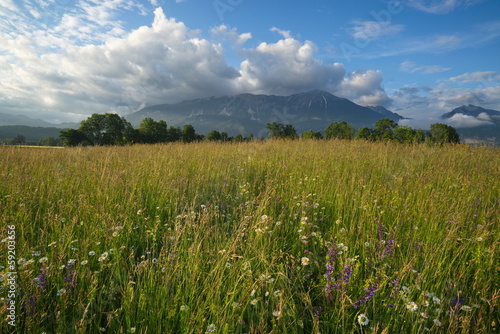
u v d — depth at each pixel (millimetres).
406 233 2914
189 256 2482
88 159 7160
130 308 2010
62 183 4719
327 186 4543
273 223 3297
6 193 4137
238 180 5461
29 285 2020
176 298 2084
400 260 2508
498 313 2021
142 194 4312
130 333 1836
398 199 3793
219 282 2172
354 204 3793
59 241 2625
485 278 2314
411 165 6246
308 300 2012
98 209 3404
